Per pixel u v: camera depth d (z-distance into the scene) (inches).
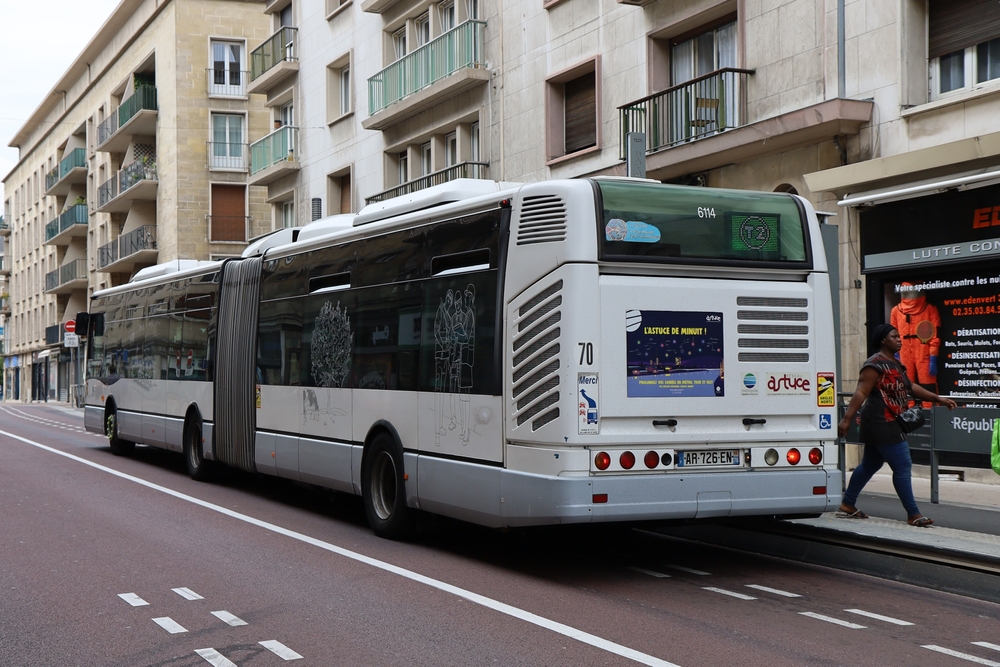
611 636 241.9
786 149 615.2
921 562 309.6
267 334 499.8
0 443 901.8
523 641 236.7
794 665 219.3
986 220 502.3
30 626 252.1
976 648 236.4
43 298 2876.5
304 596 284.8
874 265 560.4
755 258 325.4
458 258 348.8
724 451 315.0
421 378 364.8
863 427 366.0
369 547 367.9
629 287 305.9
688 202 318.3
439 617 260.4
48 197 2844.5
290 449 466.0
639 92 730.8
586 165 786.8
